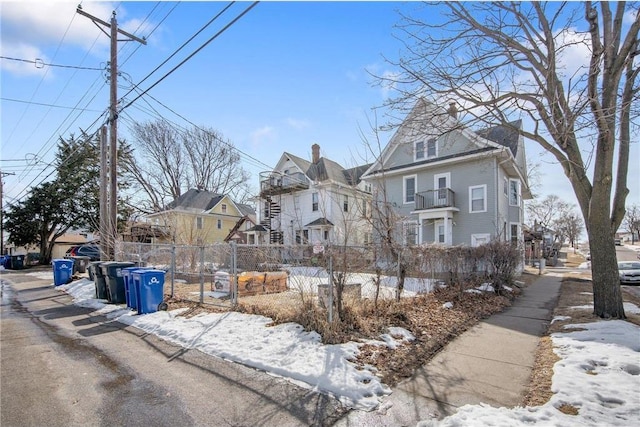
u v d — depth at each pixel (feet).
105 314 25.68
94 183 96.73
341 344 16.39
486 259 36.58
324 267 19.56
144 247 43.32
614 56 21.40
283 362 14.82
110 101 41.91
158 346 17.92
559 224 172.45
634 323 20.68
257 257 34.50
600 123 20.84
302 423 10.53
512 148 63.77
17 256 81.25
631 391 11.86
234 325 20.02
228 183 128.16
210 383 13.37
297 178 89.35
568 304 29.09
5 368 14.99
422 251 28.99
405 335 18.43
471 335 19.89
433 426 10.23
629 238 292.40
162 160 109.29
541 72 22.68
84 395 12.42
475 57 22.94
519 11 22.25
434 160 63.87
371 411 11.19
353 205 31.55
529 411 10.93
